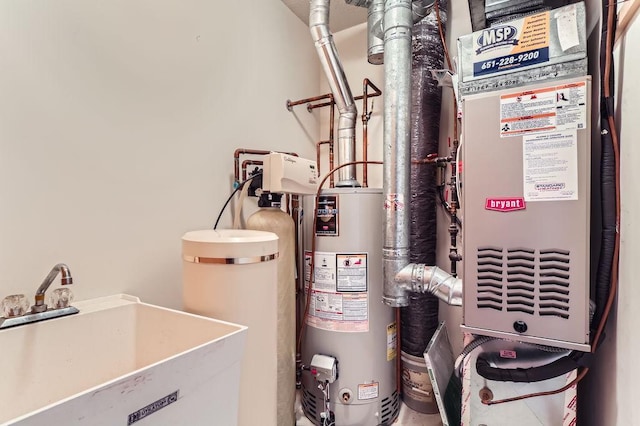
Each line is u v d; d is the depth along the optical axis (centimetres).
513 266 88
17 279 81
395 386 142
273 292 101
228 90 145
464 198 94
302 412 145
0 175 78
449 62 146
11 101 80
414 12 142
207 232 107
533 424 93
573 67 84
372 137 194
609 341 85
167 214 118
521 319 87
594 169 94
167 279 117
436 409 146
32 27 84
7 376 71
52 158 87
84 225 94
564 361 86
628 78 77
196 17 131
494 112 90
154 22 114
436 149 157
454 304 114
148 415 57
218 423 72
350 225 131
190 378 64
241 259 91
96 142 97
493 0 98
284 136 182
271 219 127
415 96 155
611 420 83
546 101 84
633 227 74
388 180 125
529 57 89
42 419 44
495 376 90
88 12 95
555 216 83
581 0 92
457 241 160
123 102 104
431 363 112
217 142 139
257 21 163
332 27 202
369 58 155
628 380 75
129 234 105
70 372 82
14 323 73
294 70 191
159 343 91
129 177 106
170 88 120
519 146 87
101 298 97
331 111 196
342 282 130
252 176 138
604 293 80
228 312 90
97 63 97
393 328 140
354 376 129
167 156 118
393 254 123
